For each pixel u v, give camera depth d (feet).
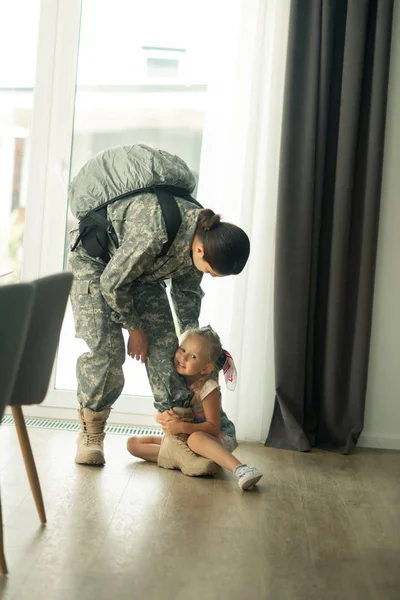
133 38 12.46
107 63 12.51
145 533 8.08
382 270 12.30
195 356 10.29
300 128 11.66
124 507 8.82
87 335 10.24
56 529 8.01
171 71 12.46
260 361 12.12
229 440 10.75
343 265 11.76
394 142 12.16
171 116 12.50
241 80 11.99
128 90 12.52
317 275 12.04
